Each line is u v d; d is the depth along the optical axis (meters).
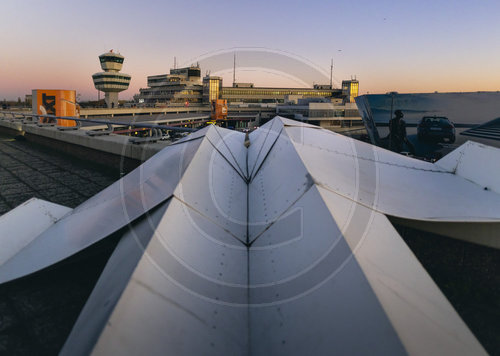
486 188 2.80
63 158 9.15
